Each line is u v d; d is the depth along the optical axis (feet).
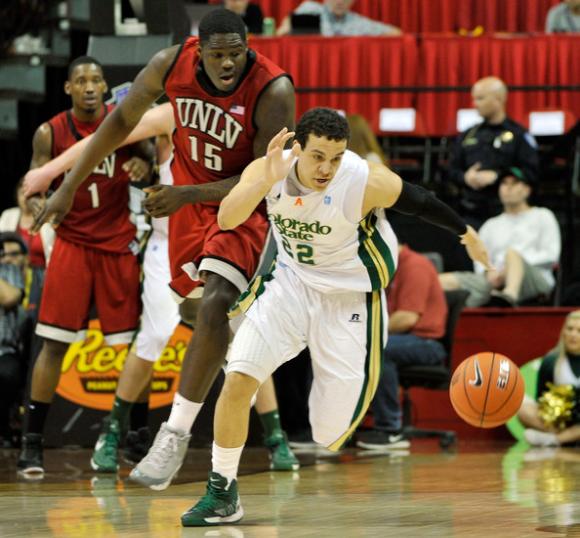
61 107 119.85
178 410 46.98
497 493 52.31
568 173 105.91
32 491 55.11
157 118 64.28
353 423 44.47
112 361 81.00
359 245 42.91
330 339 43.39
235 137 50.90
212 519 41.57
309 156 39.42
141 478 46.06
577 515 43.98
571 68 114.21
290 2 140.05
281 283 43.50
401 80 114.21
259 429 81.20
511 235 99.76
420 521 42.27
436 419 94.73
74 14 117.60
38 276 86.12
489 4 141.49
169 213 48.75
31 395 65.46
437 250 102.22
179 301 56.03
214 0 127.34
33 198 64.95
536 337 92.32
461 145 105.81
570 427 86.48
